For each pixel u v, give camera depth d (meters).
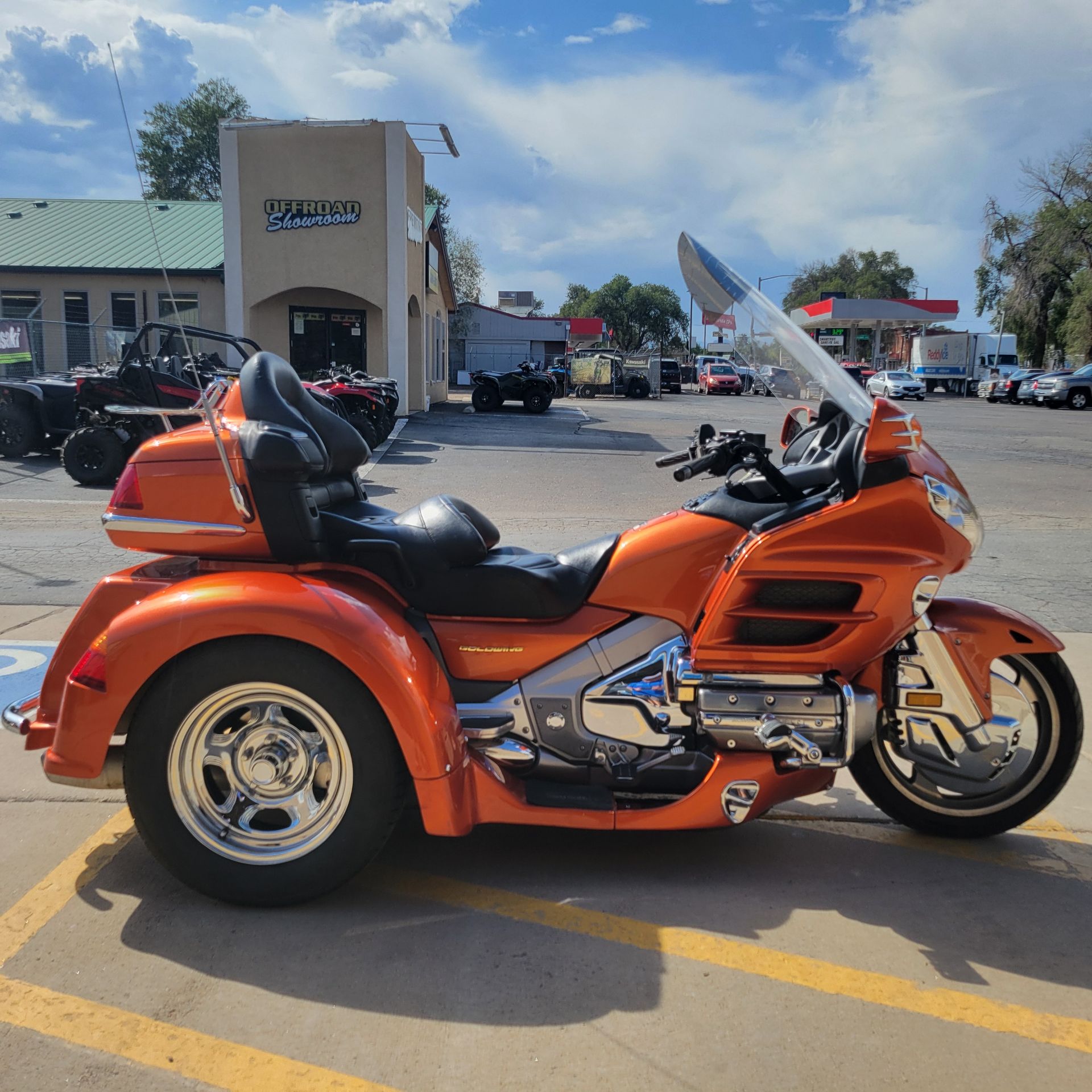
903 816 3.28
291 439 2.78
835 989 2.40
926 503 2.76
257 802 2.74
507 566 2.98
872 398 2.79
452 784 2.66
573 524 9.31
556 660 2.97
